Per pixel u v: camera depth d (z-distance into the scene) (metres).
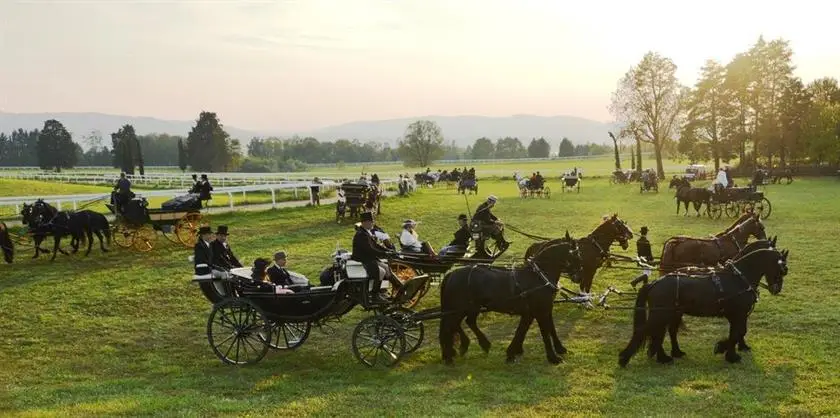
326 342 14.54
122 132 129.12
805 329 14.46
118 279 20.34
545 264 12.76
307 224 31.66
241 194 47.59
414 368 12.59
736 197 34.72
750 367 12.09
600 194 54.12
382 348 12.72
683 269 13.01
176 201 26.05
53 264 22.69
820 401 10.31
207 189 27.86
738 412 9.90
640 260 16.47
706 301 12.17
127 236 25.28
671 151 89.56
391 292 13.82
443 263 16.22
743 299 12.26
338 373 12.34
